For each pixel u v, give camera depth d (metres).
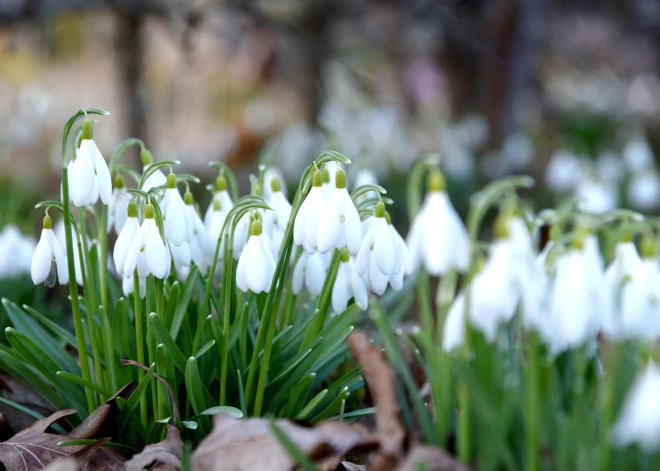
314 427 0.45
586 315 0.41
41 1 1.13
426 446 0.44
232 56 1.63
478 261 0.44
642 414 0.39
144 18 1.25
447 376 0.44
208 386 0.53
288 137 1.68
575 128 2.13
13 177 1.70
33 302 0.66
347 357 0.55
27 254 0.63
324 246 0.47
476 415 0.43
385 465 0.44
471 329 0.43
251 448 0.45
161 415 0.51
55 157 1.67
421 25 1.70
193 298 0.56
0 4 1.13
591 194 1.24
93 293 0.53
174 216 0.49
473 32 1.68
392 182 1.52
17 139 1.60
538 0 1.59
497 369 0.44
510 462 0.42
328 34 1.67
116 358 0.52
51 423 0.51
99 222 0.54
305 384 0.50
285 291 0.58
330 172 0.58
